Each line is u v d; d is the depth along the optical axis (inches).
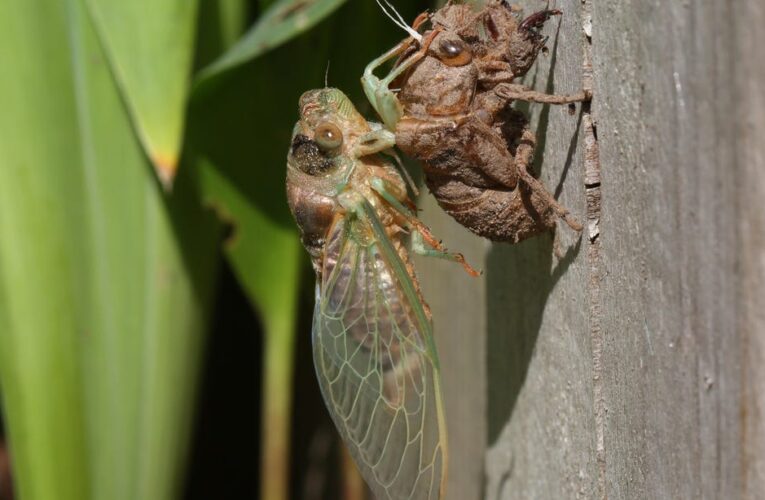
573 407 13.0
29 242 14.3
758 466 11.4
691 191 11.6
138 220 14.4
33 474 14.4
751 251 11.3
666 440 11.9
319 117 13.2
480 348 14.6
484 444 14.7
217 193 14.6
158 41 13.8
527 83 13.2
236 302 16.8
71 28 14.2
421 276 15.8
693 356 11.7
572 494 13.1
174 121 13.9
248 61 14.2
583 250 12.5
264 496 15.1
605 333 12.4
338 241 13.2
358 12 14.5
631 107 12.0
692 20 11.5
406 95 12.8
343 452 15.9
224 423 17.1
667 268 11.8
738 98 11.3
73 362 14.4
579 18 12.4
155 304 14.5
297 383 16.6
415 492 13.0
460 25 12.7
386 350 13.1
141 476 14.7
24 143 14.2
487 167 12.7
